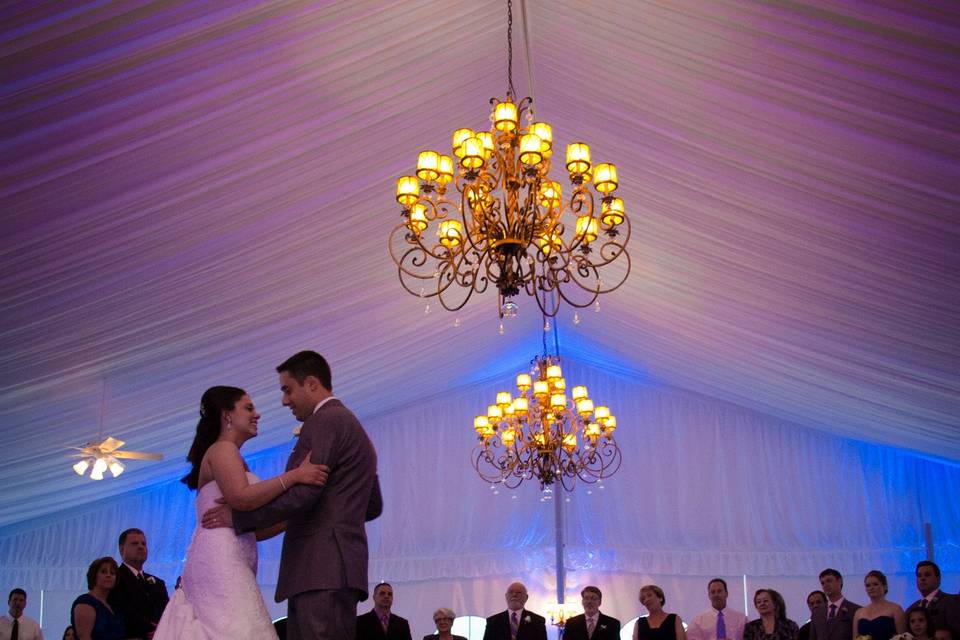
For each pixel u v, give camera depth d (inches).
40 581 423.8
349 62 176.4
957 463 389.7
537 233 177.3
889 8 137.3
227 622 97.6
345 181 218.2
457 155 169.8
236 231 218.7
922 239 199.3
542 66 208.1
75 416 300.5
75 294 217.8
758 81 169.9
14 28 133.3
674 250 262.7
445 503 438.3
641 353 395.9
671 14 163.5
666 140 206.4
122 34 144.3
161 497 438.6
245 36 157.6
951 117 156.3
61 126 159.5
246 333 280.5
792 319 276.7
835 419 382.6
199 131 176.7
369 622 313.4
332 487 103.3
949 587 389.4
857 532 406.0
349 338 319.0
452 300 321.1
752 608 406.3
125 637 160.7
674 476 429.7
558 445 336.8
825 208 203.0
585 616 340.2
